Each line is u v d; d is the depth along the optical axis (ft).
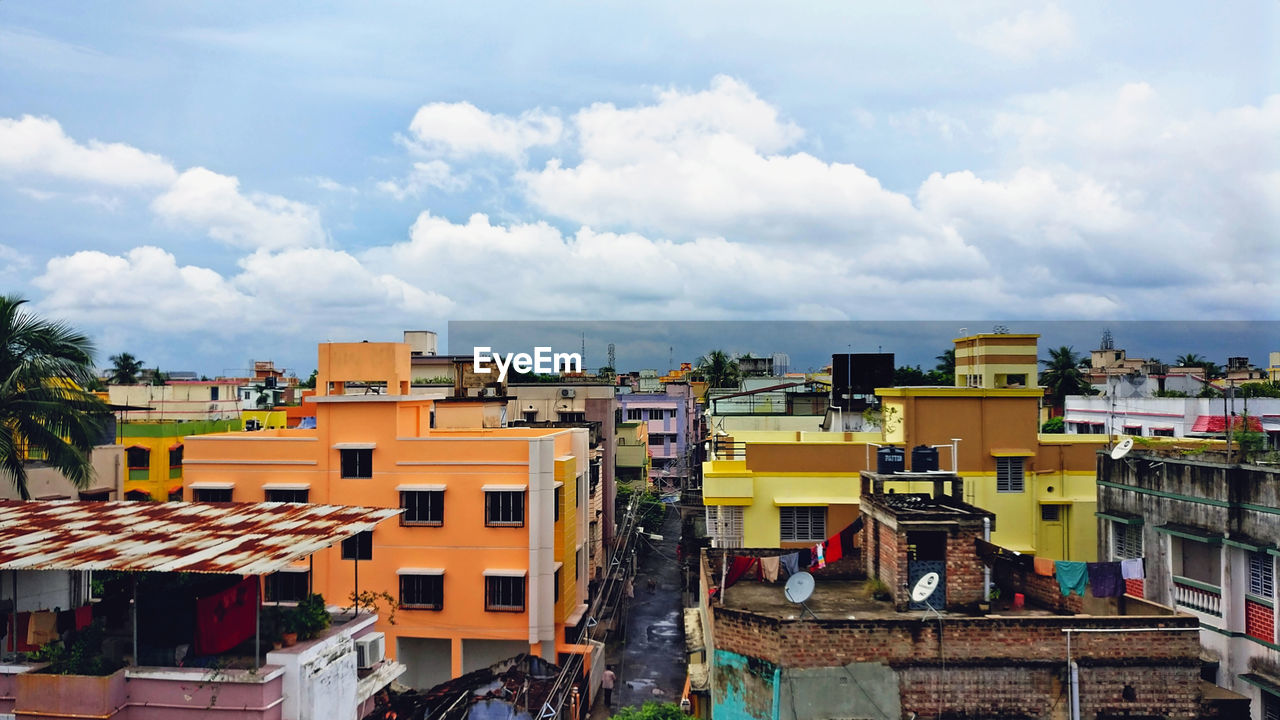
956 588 61.62
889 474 70.33
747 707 57.72
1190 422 130.11
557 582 105.19
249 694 49.67
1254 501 66.59
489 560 99.55
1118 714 55.36
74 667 50.29
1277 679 64.03
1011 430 102.63
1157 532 76.18
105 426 134.62
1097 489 86.38
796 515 98.68
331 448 102.89
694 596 132.46
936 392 102.32
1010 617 56.13
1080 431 161.38
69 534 56.29
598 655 107.45
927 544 62.90
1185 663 55.47
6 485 106.11
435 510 100.78
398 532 100.53
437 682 102.12
